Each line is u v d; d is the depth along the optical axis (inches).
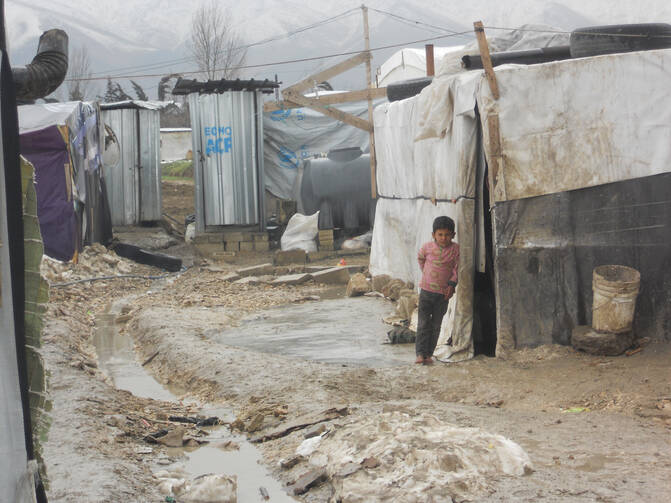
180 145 1496.1
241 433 245.1
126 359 379.2
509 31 413.4
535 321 308.2
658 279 305.9
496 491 161.9
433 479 165.5
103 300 568.4
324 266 687.7
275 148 912.9
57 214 634.2
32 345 100.8
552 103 305.6
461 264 320.8
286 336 396.8
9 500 89.2
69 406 249.4
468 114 321.4
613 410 231.9
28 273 100.4
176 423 257.4
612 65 306.0
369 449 185.8
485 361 306.2
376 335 387.5
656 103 307.0
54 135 615.2
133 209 925.8
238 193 824.3
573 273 308.5
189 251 805.9
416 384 281.0
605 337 291.6
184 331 405.1
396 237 501.4
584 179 306.5
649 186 307.4
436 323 311.6
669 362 274.1
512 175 304.7
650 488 159.5
